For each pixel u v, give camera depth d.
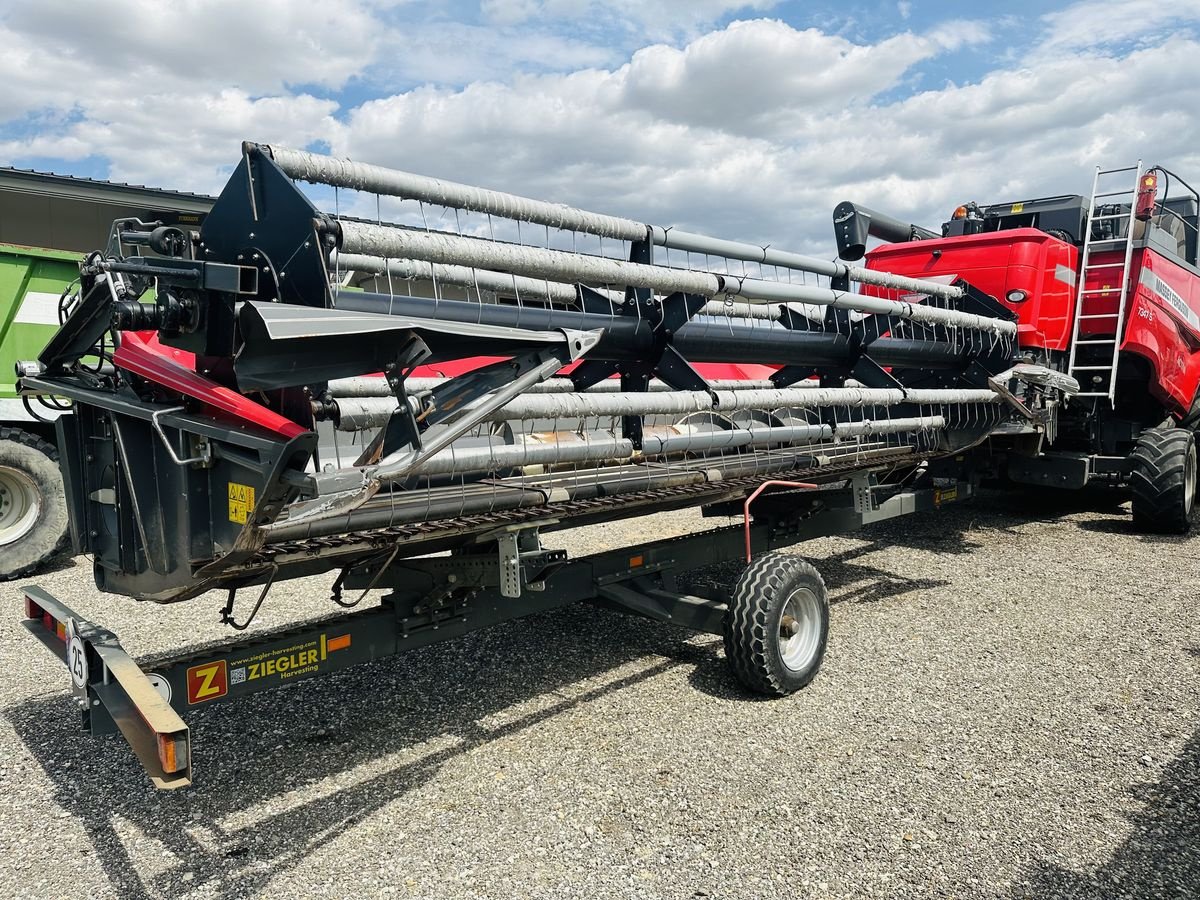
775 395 3.86
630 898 2.39
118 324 2.22
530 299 3.60
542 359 2.64
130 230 2.47
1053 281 6.55
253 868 2.54
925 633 4.68
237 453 2.28
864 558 6.49
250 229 2.43
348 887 2.44
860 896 2.40
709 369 5.80
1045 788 2.99
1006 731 3.45
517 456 3.02
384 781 3.07
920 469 5.54
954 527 7.71
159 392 2.58
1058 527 7.69
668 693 3.87
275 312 2.01
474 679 4.06
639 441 3.53
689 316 3.61
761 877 2.49
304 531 2.55
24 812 2.85
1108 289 7.02
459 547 3.24
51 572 6.18
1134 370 7.36
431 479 3.17
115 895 2.41
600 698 3.82
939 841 2.67
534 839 2.69
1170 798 2.92
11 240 9.45
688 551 4.32
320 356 2.15
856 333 4.65
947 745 3.33
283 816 2.83
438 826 2.77
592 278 3.05
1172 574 5.91
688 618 3.95
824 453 4.81
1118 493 9.61
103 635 2.57
